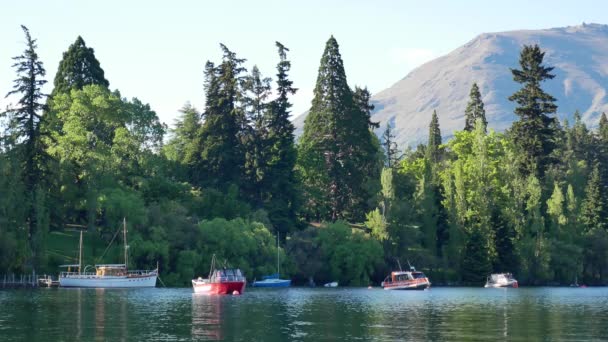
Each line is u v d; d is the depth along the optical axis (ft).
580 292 441.68
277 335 202.49
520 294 415.85
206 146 552.82
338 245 500.74
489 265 515.50
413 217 533.14
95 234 445.78
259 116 584.81
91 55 552.41
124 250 426.51
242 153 565.53
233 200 511.81
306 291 427.33
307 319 244.83
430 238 536.42
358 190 599.16
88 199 444.96
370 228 529.04
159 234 442.09
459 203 536.01
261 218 505.25
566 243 546.26
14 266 391.65
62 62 549.54
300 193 570.87
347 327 221.46
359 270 496.23
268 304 311.68
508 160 571.28
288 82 584.81
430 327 222.07
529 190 541.34
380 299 357.20
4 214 389.19
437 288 489.67
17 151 431.84
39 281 410.31
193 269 442.91
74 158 466.70
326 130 616.80
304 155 611.06
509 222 532.32
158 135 563.89
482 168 551.59
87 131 487.61
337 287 485.97
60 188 455.22
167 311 269.64
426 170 579.89
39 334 200.03
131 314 255.50
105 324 223.92
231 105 573.33
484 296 394.93
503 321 240.94
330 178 603.67
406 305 313.94
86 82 546.67
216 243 458.09
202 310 276.21
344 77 622.54
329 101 622.54
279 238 522.88
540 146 587.27
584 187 641.81
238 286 380.58
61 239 449.48
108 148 488.85
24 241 395.34
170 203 472.85
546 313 272.92
